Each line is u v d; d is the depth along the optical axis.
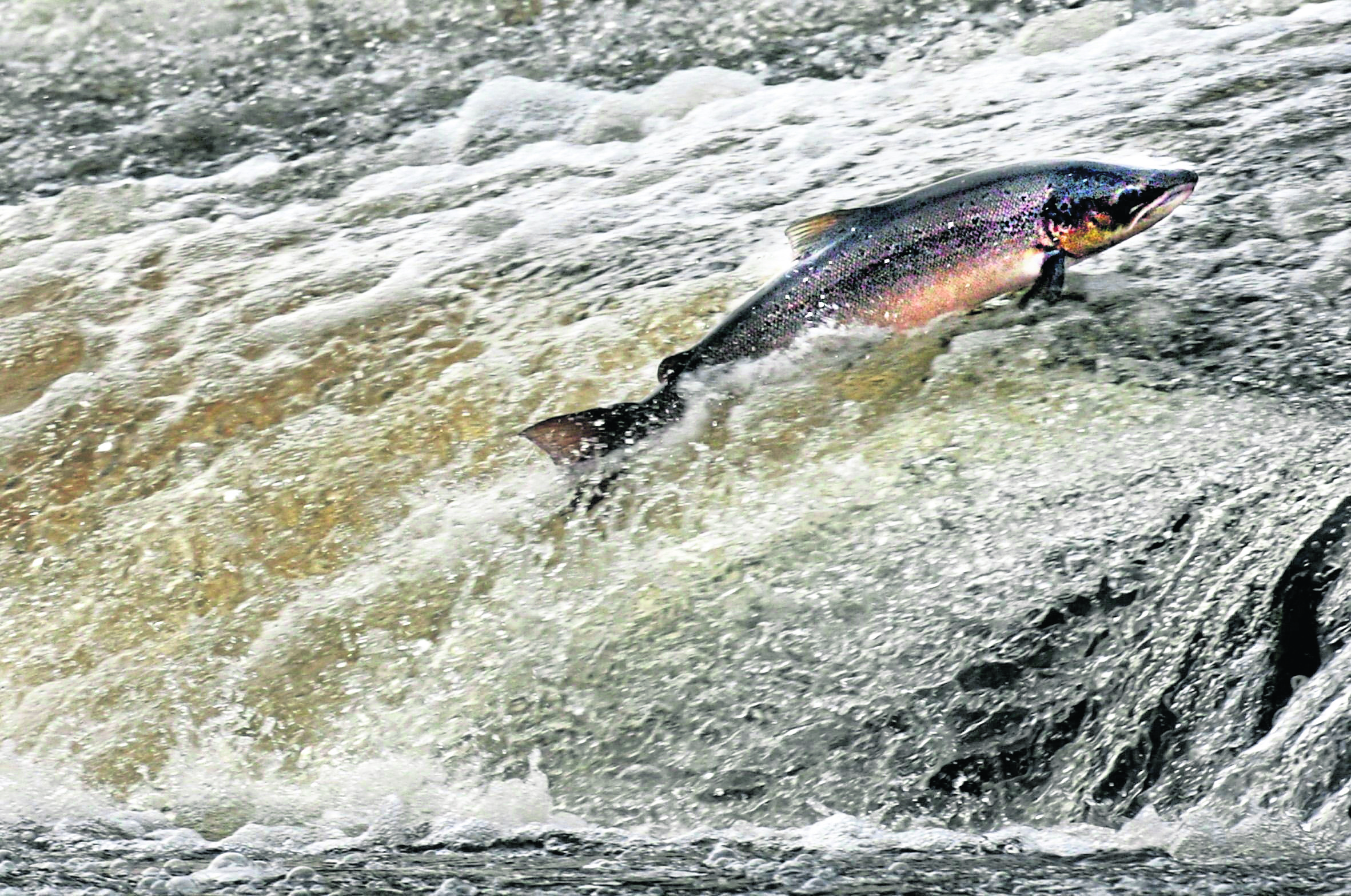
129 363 21.92
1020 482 16.41
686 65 32.19
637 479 17.56
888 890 11.80
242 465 19.39
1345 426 16.34
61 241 27.33
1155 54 28.22
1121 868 12.62
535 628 16.33
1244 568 15.06
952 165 24.25
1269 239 20.03
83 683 17.00
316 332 21.72
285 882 12.13
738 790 14.77
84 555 18.59
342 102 32.50
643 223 23.81
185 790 15.68
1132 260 19.84
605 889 11.85
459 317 21.56
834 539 16.31
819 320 18.27
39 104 33.16
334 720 16.06
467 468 18.58
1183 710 14.37
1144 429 16.75
